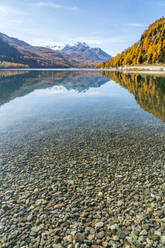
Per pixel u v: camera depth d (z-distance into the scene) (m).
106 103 26.28
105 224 5.57
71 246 4.90
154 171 8.57
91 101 28.20
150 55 110.44
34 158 10.30
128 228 5.39
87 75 98.25
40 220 5.82
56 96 33.34
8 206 6.48
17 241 5.10
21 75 94.12
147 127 15.26
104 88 43.81
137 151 10.82
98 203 6.50
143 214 5.91
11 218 5.93
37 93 36.91
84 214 6.01
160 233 5.18
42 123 17.27
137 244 4.88
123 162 9.54
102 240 5.05
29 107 24.50
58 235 5.26
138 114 19.62
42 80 66.38
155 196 6.78
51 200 6.75
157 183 7.60
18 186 7.69
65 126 16.22
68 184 7.75
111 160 9.80
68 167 9.20
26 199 6.84
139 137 13.08
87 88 44.56
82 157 10.27
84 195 6.98
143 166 9.07
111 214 5.96
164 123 16.22
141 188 7.29
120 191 7.14
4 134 14.38
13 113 21.27
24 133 14.55
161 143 11.89
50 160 10.02
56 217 5.93
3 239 5.17
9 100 29.58
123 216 5.86
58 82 59.72
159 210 6.06
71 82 59.94
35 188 7.52
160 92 32.94
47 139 13.20
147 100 26.89
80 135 13.86
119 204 6.42
